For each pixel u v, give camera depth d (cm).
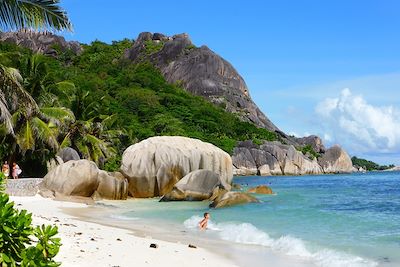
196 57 12588
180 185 2480
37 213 1614
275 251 1077
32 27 1266
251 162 8688
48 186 2356
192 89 11912
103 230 1255
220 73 12444
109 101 7844
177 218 1731
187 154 2919
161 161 2819
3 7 1230
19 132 2845
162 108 8544
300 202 2386
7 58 3112
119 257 846
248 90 12738
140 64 12250
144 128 7312
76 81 8250
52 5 1249
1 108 2064
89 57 12531
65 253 817
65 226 1235
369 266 927
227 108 11425
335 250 1089
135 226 1480
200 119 8981
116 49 14062
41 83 3272
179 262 880
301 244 1151
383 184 4875
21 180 2331
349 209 2031
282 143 10162
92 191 2448
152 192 2772
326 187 4225
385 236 1288
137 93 8669
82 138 3850
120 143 5503
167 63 12938
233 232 1362
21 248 340
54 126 3198
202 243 1180
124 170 2775
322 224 1545
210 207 2141
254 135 9681
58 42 12500
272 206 2148
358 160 14275
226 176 3095
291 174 8925
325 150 11094
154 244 1021
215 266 885
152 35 14238
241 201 2169
